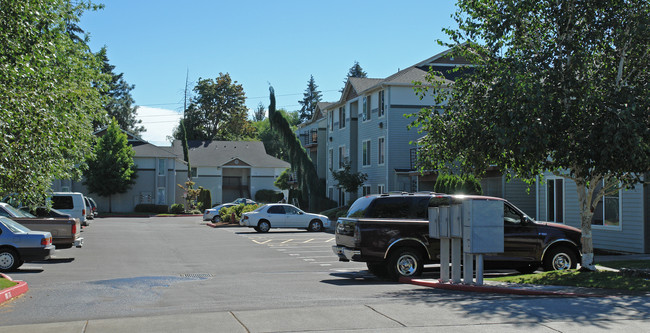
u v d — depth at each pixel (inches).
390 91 1513.3
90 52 946.1
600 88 512.4
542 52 522.3
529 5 516.7
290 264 724.7
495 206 473.1
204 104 3668.8
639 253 761.6
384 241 561.6
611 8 516.4
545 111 488.7
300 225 1299.2
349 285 522.0
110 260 757.3
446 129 571.8
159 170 2432.3
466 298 409.4
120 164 2262.6
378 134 1584.6
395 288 496.7
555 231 594.9
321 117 2283.5
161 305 400.2
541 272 613.0
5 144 380.2
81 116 655.8
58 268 668.7
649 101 468.1
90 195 2310.5
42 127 411.5
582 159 487.2
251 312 342.0
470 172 615.2
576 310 343.9
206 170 2807.6
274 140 4133.9
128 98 3587.6
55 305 400.8
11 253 629.9
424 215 574.9
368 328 297.0
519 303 372.5
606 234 823.7
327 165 2009.1
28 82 437.4
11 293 439.8
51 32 503.8
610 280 479.5
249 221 1279.5
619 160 470.9
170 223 1723.7
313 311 344.5
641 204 759.7
